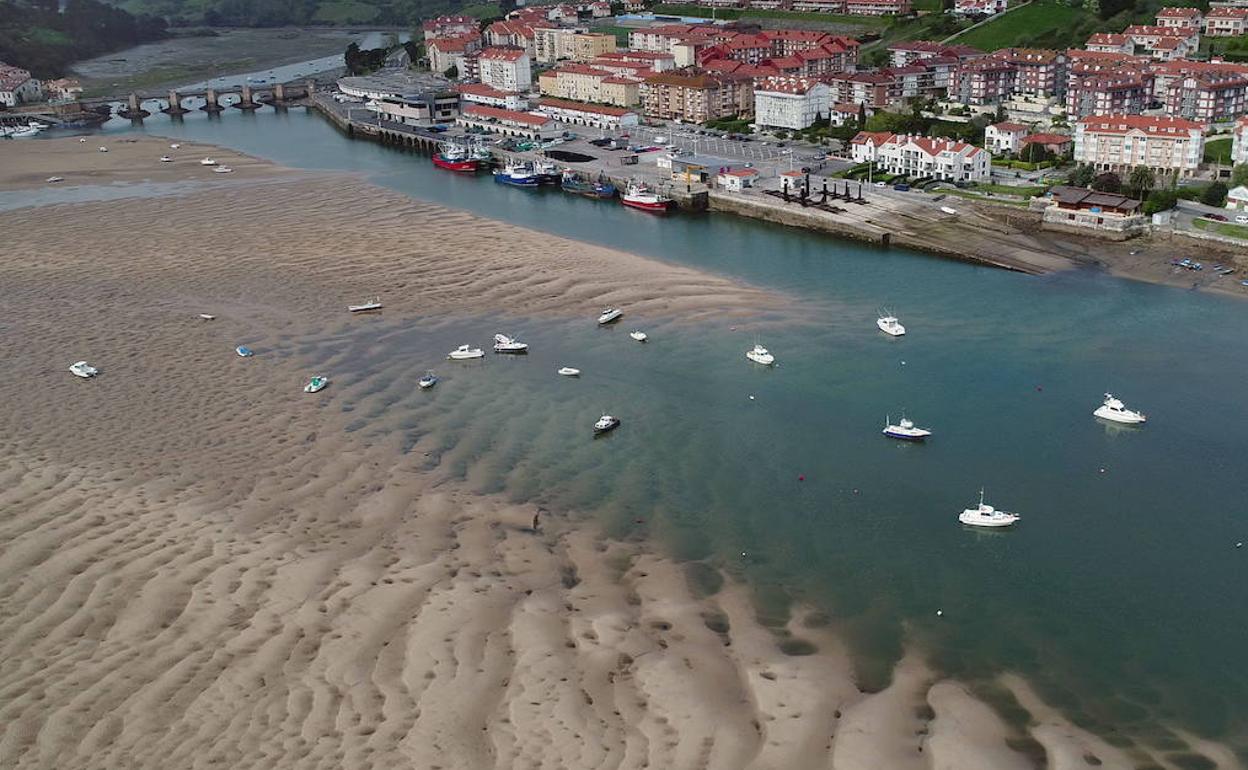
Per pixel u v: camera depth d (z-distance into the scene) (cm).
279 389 14175
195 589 9294
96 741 7412
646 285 18500
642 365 15088
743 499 11500
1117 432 12875
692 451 12588
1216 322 16175
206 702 7812
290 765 7156
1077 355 15125
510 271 19362
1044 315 16712
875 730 7856
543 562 10088
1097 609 9588
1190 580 10006
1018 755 7669
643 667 8456
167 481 11425
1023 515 11144
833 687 8388
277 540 10212
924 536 10794
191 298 17888
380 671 8200
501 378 14688
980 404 13712
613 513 11188
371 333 16350
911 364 14988
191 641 8544
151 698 7856
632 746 7494
